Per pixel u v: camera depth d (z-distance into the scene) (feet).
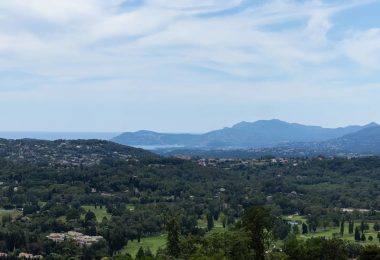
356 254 478.59
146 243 590.96
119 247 559.79
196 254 304.71
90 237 587.68
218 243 309.01
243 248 310.65
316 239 357.61
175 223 362.33
